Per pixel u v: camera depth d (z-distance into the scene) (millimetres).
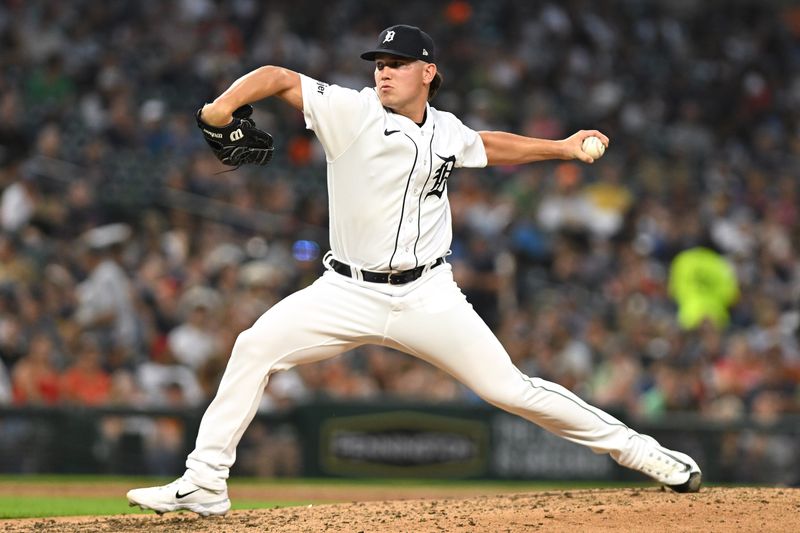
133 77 58750
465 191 56000
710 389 43469
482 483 38375
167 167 52719
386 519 18391
